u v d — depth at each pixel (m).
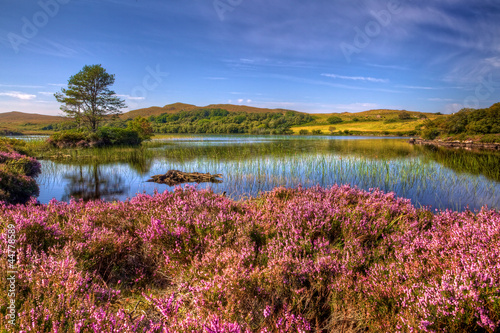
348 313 2.65
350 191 6.83
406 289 2.59
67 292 2.29
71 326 2.03
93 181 12.36
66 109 45.16
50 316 2.03
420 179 12.39
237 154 24.80
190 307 2.60
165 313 2.28
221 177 13.46
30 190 9.04
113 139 36.84
